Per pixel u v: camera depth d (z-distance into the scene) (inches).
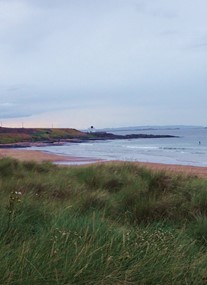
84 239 155.6
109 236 167.5
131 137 6643.7
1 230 164.6
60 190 338.0
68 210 232.7
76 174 470.0
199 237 212.8
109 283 128.8
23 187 327.6
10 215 177.8
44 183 354.3
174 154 2100.1
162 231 206.8
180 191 337.1
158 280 134.8
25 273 124.6
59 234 161.5
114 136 6820.9
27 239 161.9
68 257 137.2
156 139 5664.4
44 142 4525.1
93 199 296.4
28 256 134.7
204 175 834.8
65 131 6505.9
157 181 371.2
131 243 164.2
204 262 155.6
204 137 6205.7
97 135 6732.3
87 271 129.4
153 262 143.5
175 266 142.6
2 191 284.2
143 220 253.9
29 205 216.1
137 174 448.5
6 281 117.7
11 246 148.4
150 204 278.2
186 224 246.2
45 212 217.5
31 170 511.8
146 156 1930.4
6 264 126.0
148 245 155.0
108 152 2351.1
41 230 176.4
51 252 135.9
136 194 316.5
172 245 170.1
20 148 3122.5
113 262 137.6
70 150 2674.7
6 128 5378.9
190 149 2689.5
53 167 567.8
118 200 309.1
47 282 123.1
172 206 280.7
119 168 496.1
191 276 140.6
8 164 508.1
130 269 135.9
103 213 243.3
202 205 285.4
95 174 438.0
